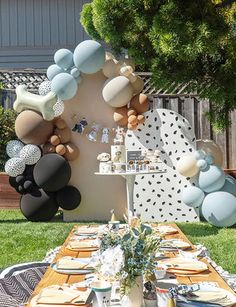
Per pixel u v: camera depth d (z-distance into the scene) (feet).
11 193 26.27
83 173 23.49
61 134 22.66
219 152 23.15
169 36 19.94
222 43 20.49
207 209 21.36
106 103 23.39
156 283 7.91
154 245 7.20
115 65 22.81
